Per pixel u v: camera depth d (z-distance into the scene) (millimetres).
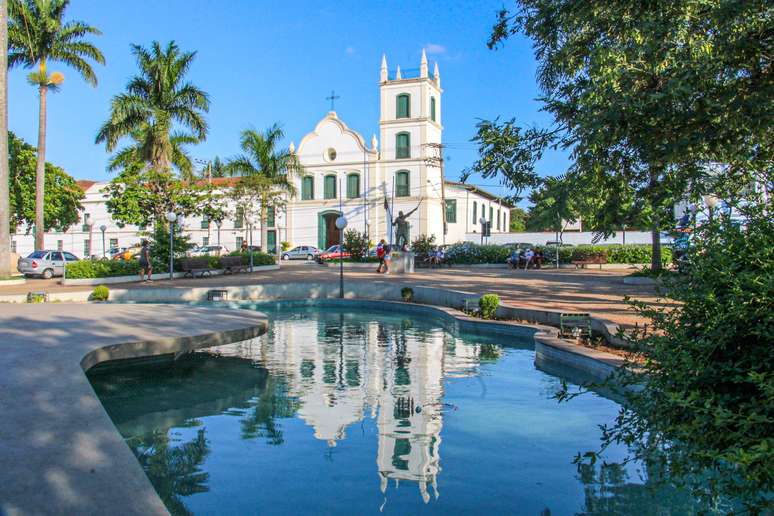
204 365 9398
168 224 27406
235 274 28609
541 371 8938
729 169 4320
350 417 6449
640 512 4074
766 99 3949
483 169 5371
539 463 5035
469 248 36188
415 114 46406
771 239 3451
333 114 48312
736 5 4148
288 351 10859
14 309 11953
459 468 4914
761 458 2775
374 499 4293
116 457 3844
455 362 9719
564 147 5098
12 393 5324
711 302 3482
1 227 22250
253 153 37031
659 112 4117
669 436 3666
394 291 20094
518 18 6793
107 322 9922
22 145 36188
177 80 29766
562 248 33531
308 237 49062
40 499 3229
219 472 4805
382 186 47156
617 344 9477
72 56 29188
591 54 5340
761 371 3293
